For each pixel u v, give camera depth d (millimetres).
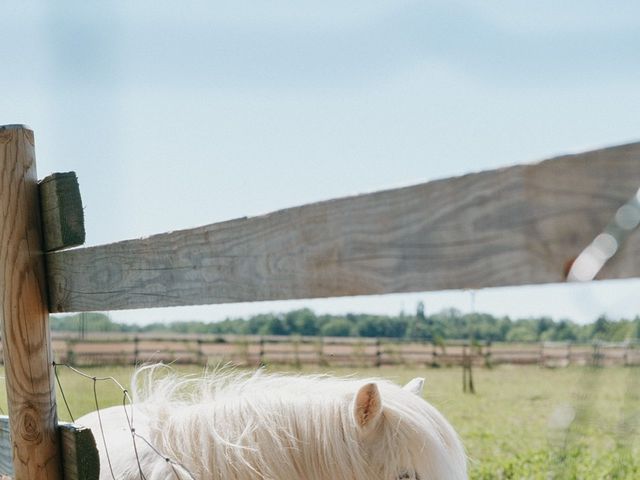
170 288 1850
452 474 1925
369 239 1299
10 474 2340
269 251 1529
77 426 2170
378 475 1894
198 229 1740
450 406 12766
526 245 1047
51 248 2279
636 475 4945
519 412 12078
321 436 1961
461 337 35875
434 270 1180
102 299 2113
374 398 1871
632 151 928
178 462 1987
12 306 2250
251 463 1958
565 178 1002
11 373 2246
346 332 38844
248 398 2107
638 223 801
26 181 2297
